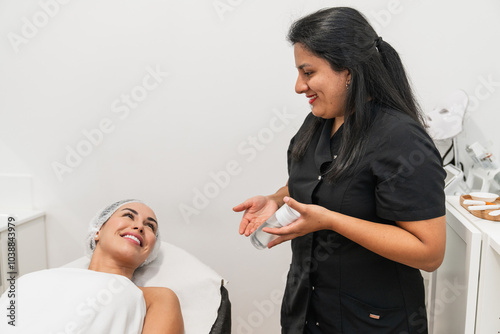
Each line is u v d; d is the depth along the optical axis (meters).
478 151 1.40
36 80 1.82
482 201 1.24
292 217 0.94
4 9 1.78
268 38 1.63
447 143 1.53
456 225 1.22
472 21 1.48
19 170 1.91
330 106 0.95
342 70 0.91
